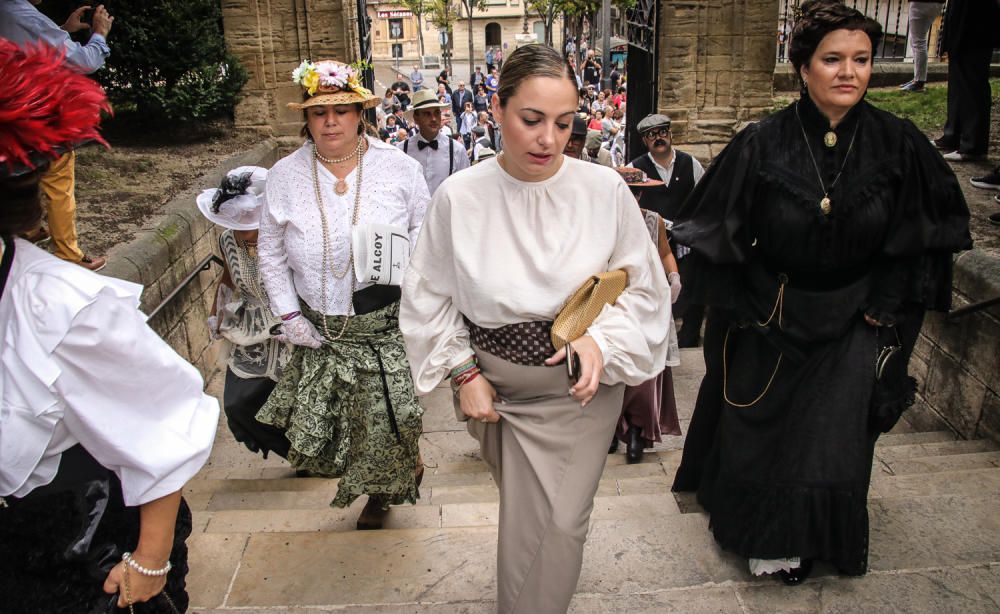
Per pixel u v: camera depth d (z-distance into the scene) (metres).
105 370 1.48
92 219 5.44
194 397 1.64
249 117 9.65
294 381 3.31
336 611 2.61
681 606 2.61
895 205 2.56
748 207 2.65
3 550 1.54
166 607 1.78
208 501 3.98
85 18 8.00
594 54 28.03
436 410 5.80
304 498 3.99
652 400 4.33
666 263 4.08
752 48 9.84
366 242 3.03
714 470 3.08
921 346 5.34
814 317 2.65
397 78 43.44
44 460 1.53
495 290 2.13
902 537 2.94
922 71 10.21
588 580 2.78
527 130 1.97
